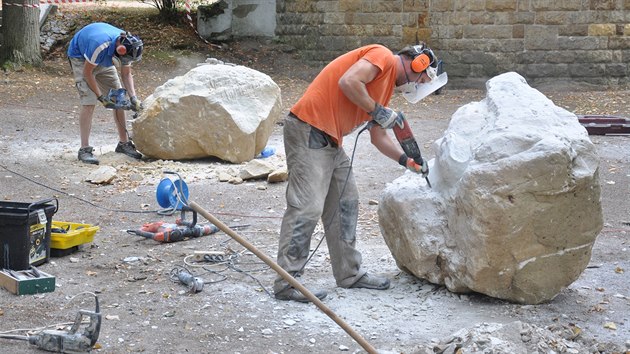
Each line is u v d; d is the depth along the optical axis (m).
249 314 5.54
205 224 7.68
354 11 19.56
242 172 9.67
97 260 6.73
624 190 9.32
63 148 11.21
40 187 9.23
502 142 5.37
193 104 10.28
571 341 5.00
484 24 18.83
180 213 8.16
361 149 11.53
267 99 10.70
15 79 16.58
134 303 5.73
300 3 19.94
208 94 10.30
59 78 17.25
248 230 7.73
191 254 6.82
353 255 5.97
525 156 5.28
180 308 5.63
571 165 5.36
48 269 6.45
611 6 18.28
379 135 5.77
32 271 6.12
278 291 5.78
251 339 5.12
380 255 6.97
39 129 12.55
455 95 17.73
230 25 20.50
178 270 6.30
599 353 4.88
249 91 10.58
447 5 18.95
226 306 5.68
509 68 18.84
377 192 9.30
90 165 10.23
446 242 5.79
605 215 8.39
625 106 15.85
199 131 10.30
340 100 5.55
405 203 5.92
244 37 20.48
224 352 4.92
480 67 19.00
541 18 18.56
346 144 11.85
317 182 5.61
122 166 10.22
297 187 5.64
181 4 21.16
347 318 5.47
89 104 10.28
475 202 5.36
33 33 17.86
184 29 20.72
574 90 18.52
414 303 5.76
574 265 5.66
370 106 5.37
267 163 9.71
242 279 6.27
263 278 6.29
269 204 8.71
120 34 10.01
